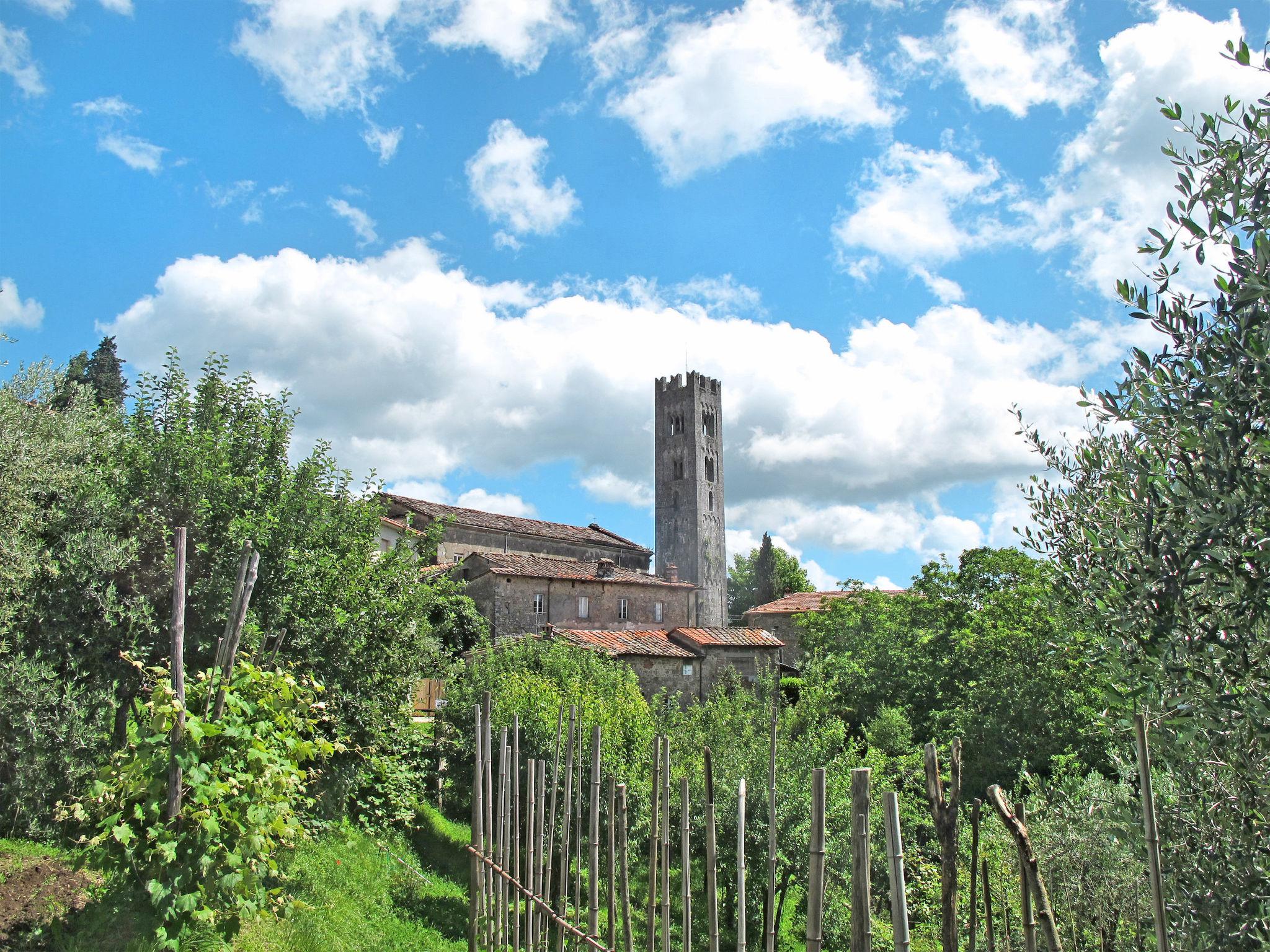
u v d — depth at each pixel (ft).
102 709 33.06
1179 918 13.67
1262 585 11.48
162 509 39.37
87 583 34.40
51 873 25.20
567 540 166.81
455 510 153.48
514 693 55.98
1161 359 14.03
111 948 19.69
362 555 48.37
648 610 124.26
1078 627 17.26
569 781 22.04
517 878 23.35
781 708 56.03
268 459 45.44
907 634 93.09
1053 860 26.05
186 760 20.57
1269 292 11.54
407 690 48.14
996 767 57.41
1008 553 93.61
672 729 59.77
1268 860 12.58
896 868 10.58
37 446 35.73
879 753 55.98
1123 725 15.62
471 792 58.13
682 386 264.52
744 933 14.61
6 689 30.14
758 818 47.34
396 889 40.22
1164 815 14.34
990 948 17.52
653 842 18.28
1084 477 17.92
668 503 260.62
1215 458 12.16
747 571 321.73
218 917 21.74
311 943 27.45
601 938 27.96
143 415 42.55
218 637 38.19
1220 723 12.13
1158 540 13.42
